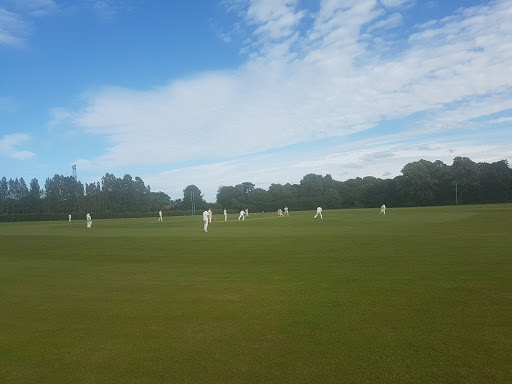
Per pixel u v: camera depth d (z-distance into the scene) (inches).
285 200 5108.3
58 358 201.9
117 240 940.6
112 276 444.8
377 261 484.7
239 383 167.2
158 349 209.8
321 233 976.3
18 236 1181.7
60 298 338.6
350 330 228.7
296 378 170.1
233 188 5876.0
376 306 277.9
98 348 214.2
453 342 205.2
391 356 189.8
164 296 335.3
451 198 4178.2
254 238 890.1
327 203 4936.0
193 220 2377.0
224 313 275.1
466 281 348.8
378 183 4680.1
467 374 169.3
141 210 4874.5
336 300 299.0
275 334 226.8
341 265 465.7
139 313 282.7
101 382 173.0
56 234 1254.3
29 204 4475.9
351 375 171.2
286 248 666.2
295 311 273.0
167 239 928.9
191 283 389.4
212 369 182.2
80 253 685.9
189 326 247.8
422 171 4200.3
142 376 177.5
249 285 369.1
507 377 165.5
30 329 251.9
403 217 1715.1
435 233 859.4
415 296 301.9
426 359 185.3
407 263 459.8
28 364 195.5
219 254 615.2
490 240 676.7
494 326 228.7
